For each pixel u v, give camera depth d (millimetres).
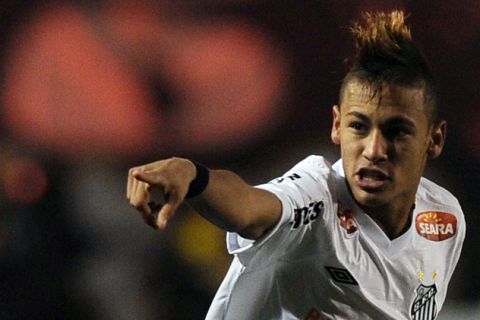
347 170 13023
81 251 30062
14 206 29656
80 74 35094
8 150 31500
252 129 35094
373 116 12695
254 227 11773
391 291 13750
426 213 14469
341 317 13477
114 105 34969
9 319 28609
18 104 35031
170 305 31281
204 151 35156
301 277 13242
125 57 35375
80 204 31109
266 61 35344
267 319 13711
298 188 12633
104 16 35500
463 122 34000
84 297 29516
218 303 13953
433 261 14344
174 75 35312
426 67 13039
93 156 33812
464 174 33219
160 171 10492
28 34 35500
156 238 31984
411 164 12961
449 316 30297
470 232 32250
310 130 35031
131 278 30984
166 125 35188
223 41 35469
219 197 11195
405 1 34719
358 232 13289
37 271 29078
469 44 34688
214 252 32344
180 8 35531
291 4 35375
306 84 35188
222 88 35250
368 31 12977
